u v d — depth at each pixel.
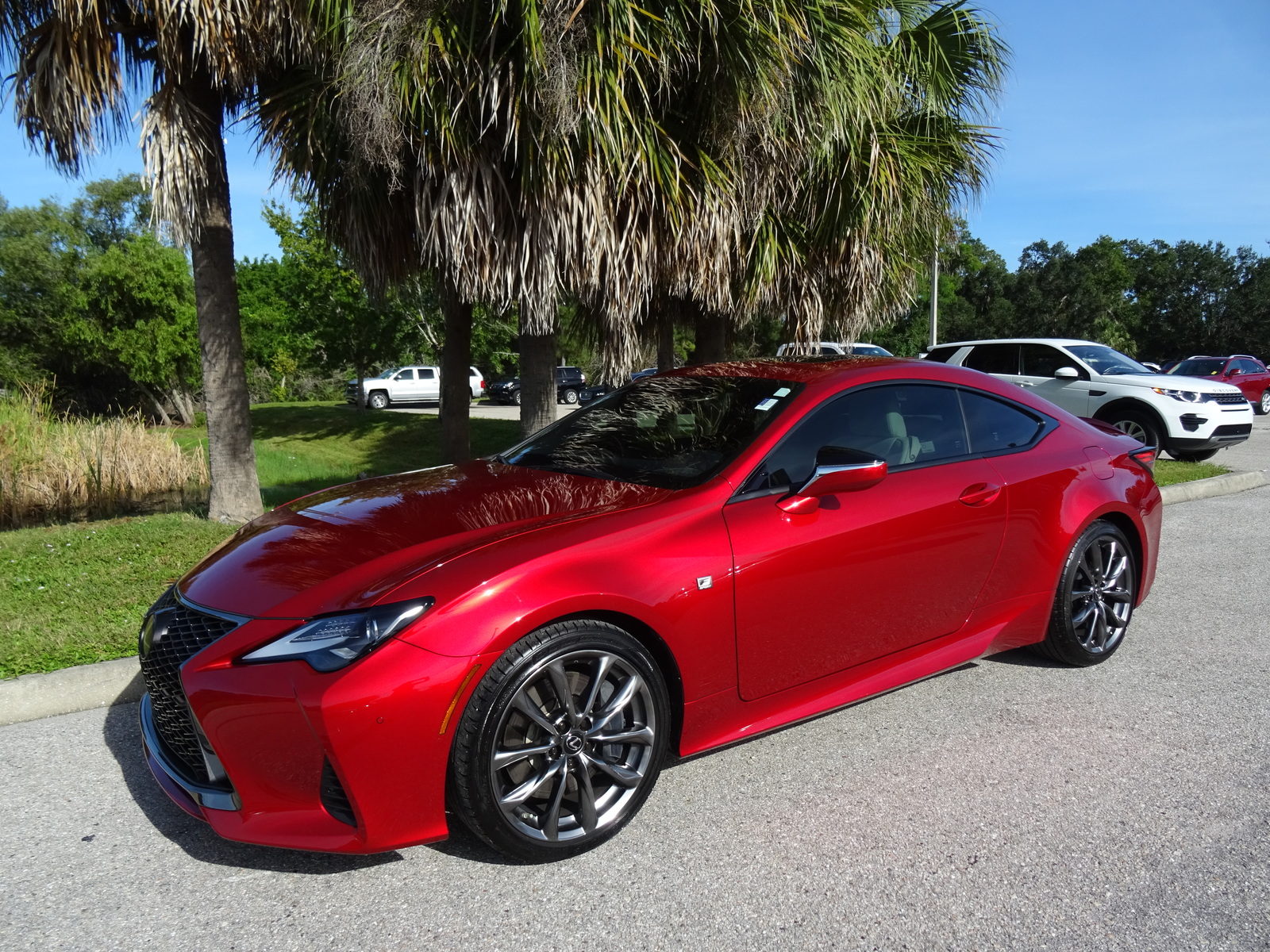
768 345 13.79
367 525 2.78
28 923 2.21
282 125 5.89
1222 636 4.46
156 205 5.71
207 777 2.42
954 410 3.64
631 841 2.59
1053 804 2.79
